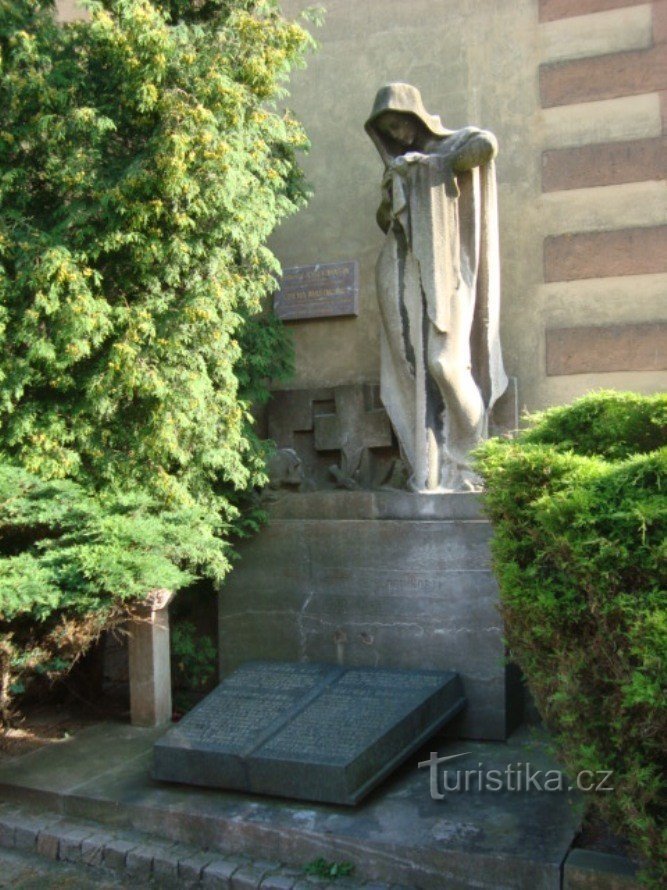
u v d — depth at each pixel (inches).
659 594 108.2
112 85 214.8
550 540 121.0
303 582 225.0
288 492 235.6
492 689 199.3
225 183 204.2
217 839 154.6
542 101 249.0
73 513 191.3
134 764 187.2
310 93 276.8
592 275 241.8
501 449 140.5
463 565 205.9
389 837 143.8
